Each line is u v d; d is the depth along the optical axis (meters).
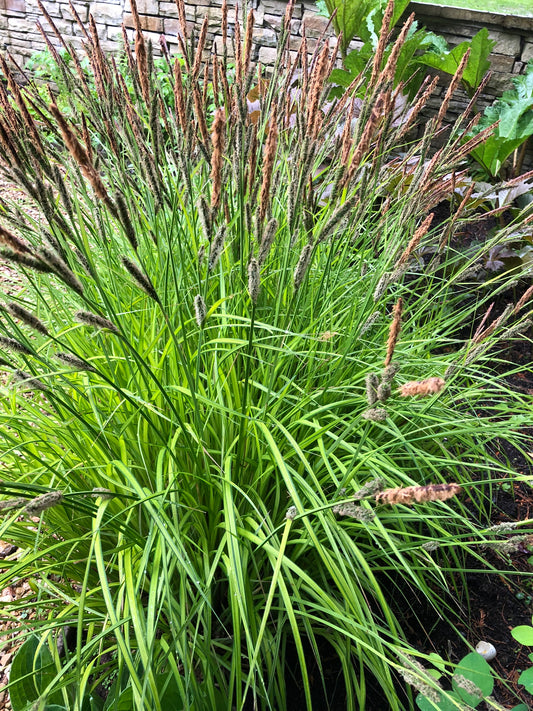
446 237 0.73
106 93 0.65
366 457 0.45
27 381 0.40
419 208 0.66
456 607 0.62
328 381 0.55
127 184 0.63
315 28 1.71
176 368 0.54
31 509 0.32
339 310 0.67
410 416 0.62
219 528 0.52
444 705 0.43
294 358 0.61
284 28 0.67
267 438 0.45
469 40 1.53
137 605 0.39
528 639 0.45
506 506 0.74
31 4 2.06
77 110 0.67
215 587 0.52
